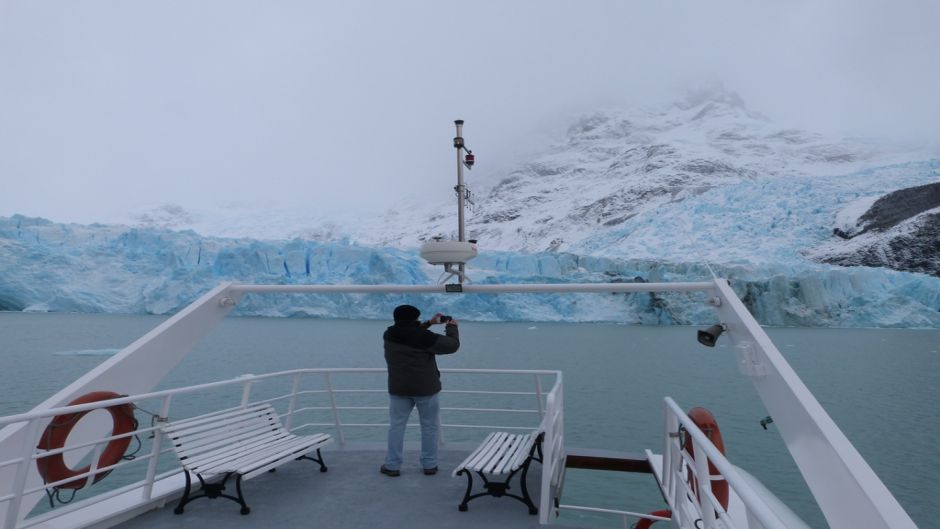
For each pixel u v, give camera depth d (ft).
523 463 11.59
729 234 362.53
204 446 11.48
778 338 243.19
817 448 7.72
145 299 274.36
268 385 117.19
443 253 13.85
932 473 66.03
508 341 230.07
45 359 146.92
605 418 94.02
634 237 383.45
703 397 113.29
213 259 292.20
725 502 11.34
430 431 13.78
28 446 8.68
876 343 225.15
